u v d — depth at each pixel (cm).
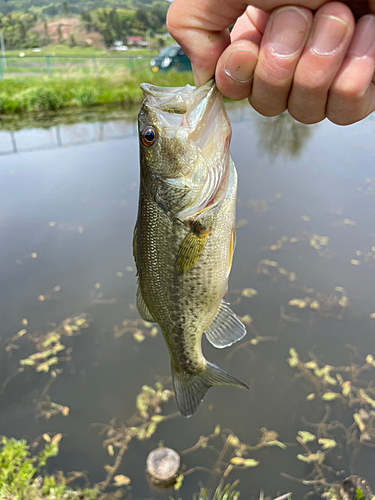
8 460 37
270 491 43
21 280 74
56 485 43
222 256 24
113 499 42
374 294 71
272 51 15
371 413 51
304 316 66
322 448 47
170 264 24
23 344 61
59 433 49
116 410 52
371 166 130
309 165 131
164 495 43
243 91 17
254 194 108
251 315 66
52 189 109
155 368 58
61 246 85
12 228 90
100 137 160
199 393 28
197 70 19
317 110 16
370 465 46
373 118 196
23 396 53
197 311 25
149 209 24
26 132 162
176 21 18
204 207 23
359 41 14
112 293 72
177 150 22
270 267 78
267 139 162
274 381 56
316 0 14
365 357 59
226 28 18
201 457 47
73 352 60
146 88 23
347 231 90
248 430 50
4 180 114
